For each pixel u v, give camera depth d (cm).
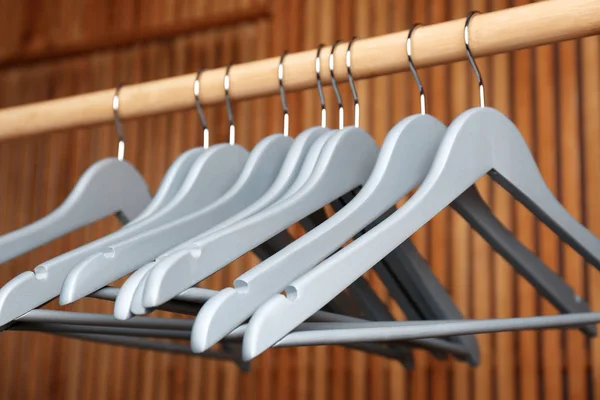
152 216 82
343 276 60
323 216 86
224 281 201
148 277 60
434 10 183
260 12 206
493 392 166
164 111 100
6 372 231
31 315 72
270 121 202
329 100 195
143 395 210
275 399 191
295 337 58
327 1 198
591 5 75
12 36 237
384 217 82
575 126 164
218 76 96
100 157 229
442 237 175
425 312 97
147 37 222
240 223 67
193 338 54
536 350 163
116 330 88
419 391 174
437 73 181
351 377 183
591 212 160
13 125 108
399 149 73
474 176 72
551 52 168
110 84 230
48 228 89
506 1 176
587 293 160
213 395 200
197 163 88
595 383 155
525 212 167
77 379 221
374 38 87
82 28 227
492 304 168
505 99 172
